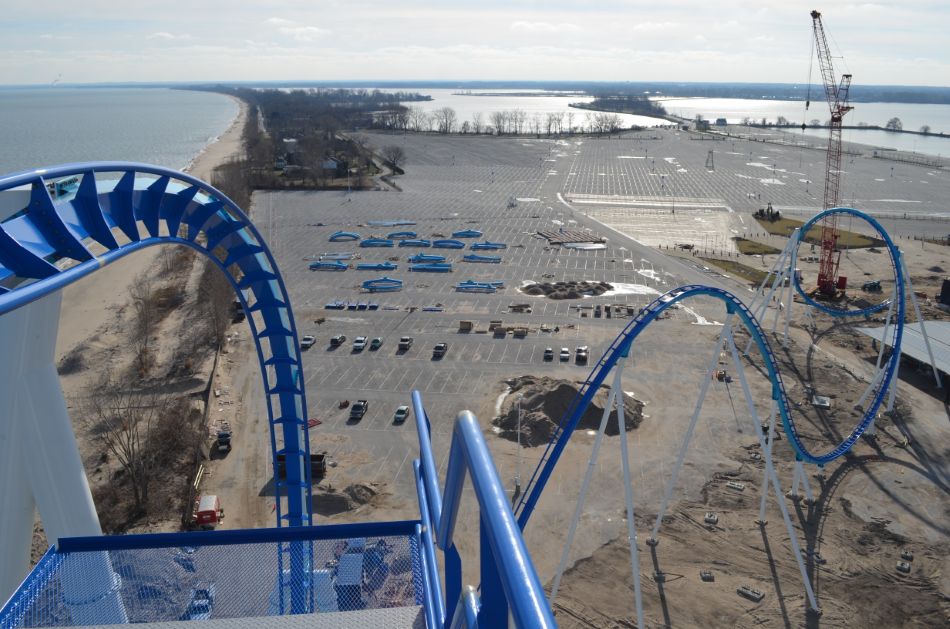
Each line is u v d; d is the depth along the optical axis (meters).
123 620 11.67
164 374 73.75
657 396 67.69
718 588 41.84
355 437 60.00
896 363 63.38
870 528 47.75
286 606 11.62
